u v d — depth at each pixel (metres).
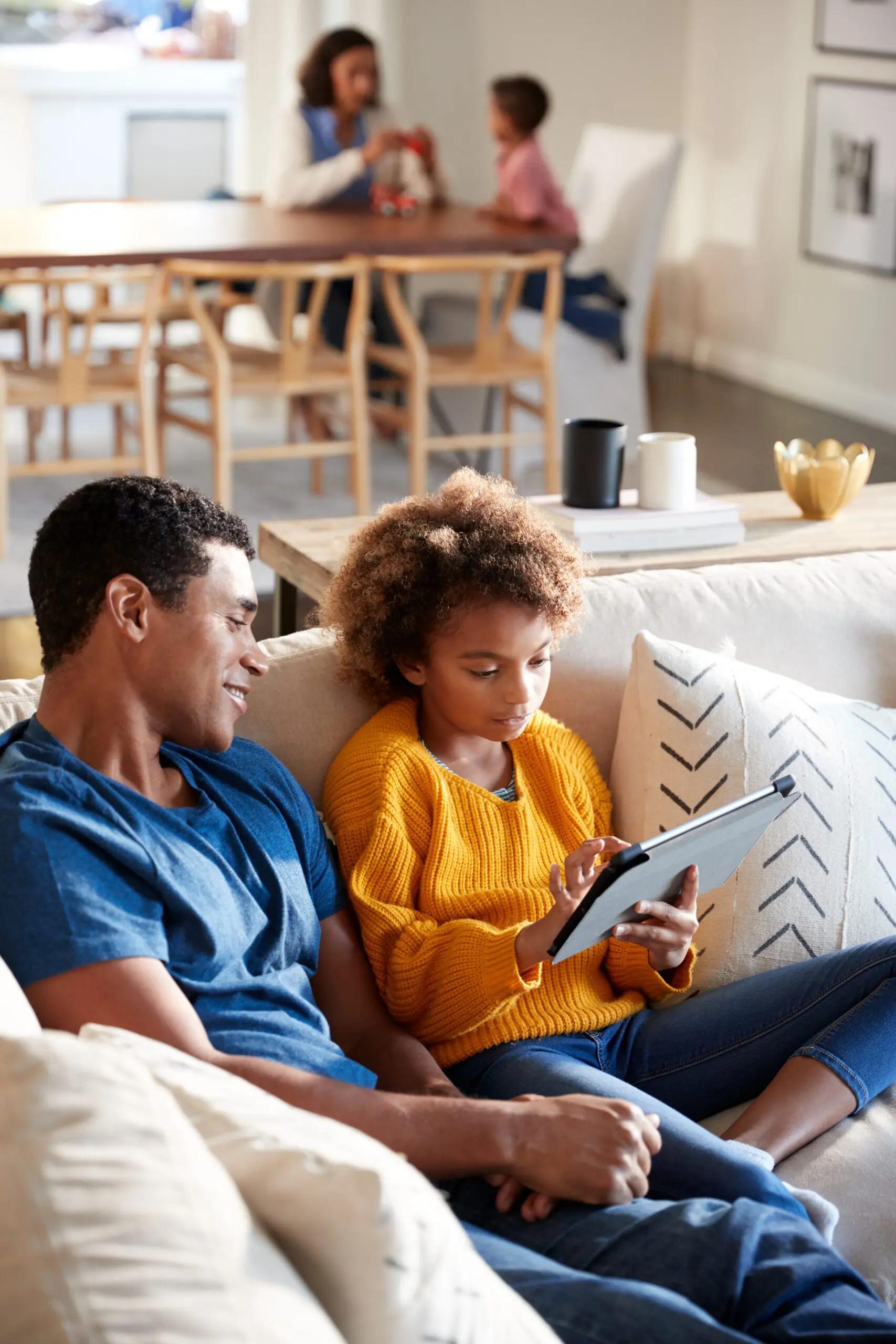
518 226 4.70
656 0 6.83
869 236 5.89
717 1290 1.12
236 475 5.12
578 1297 1.08
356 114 5.09
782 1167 1.43
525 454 5.12
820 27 6.05
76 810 1.22
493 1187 1.29
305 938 1.40
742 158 6.70
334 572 1.89
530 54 6.69
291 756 1.61
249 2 5.92
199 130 6.66
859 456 2.24
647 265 5.19
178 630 1.26
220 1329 0.78
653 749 1.66
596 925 1.32
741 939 1.63
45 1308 0.77
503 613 1.49
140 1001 1.16
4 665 3.44
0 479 4.06
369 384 4.79
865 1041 1.48
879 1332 1.08
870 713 1.78
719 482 5.03
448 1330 0.88
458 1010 1.44
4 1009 1.01
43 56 6.52
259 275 3.99
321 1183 0.87
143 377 4.14
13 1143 0.81
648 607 1.80
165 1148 0.84
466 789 1.56
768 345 6.68
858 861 1.67
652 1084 1.55
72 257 3.94
